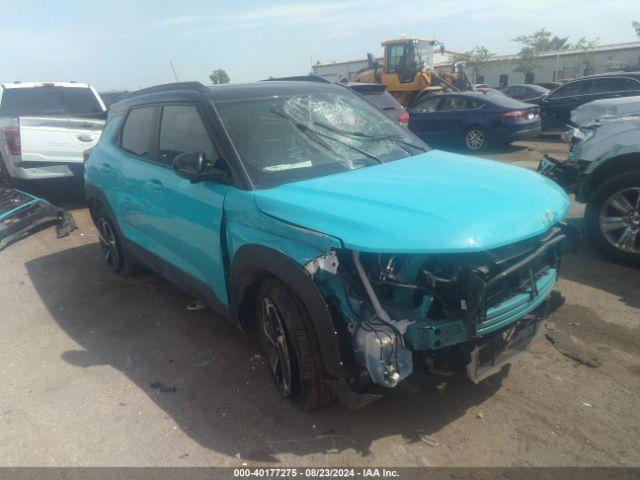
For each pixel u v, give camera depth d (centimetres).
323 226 250
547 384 312
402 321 240
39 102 919
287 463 263
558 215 277
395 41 1723
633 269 471
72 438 293
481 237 235
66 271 558
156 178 382
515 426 278
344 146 345
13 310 468
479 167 325
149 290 493
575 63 4016
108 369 362
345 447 271
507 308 257
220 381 337
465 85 1892
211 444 280
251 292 311
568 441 265
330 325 242
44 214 679
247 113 343
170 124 381
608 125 489
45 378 356
